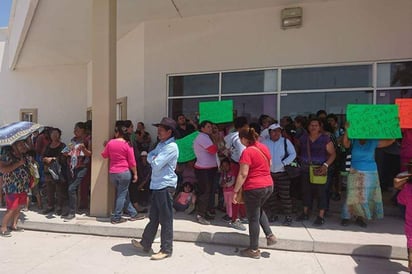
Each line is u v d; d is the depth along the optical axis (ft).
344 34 22.65
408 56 21.65
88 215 19.40
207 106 19.67
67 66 40.16
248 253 14.26
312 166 17.30
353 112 16.14
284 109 23.98
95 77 18.92
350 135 16.01
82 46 33.53
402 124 15.79
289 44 23.62
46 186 20.34
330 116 21.30
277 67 23.93
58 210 19.81
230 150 17.62
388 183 20.21
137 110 27.68
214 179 18.24
